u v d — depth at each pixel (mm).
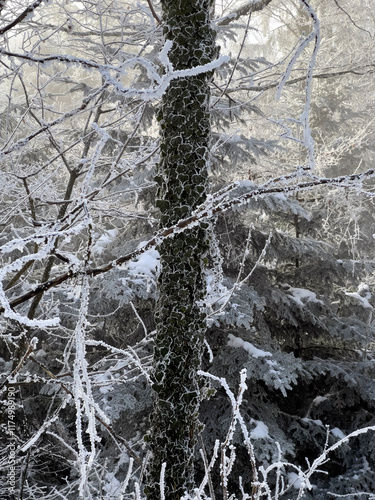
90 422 1180
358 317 9961
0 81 4074
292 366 7012
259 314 8352
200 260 2342
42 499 3943
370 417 8531
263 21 16109
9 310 1071
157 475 2305
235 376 7141
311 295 8742
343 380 8352
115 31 5125
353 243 9398
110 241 8336
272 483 6859
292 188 1560
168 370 2311
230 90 6266
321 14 13898
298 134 9508
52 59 1374
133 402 6145
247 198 1578
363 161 12180
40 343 7566
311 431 8148
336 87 12531
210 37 2352
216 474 7203
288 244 8305
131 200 7148
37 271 6570
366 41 13328
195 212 1576
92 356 7602
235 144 6902
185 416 2309
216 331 7762
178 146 2307
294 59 1432
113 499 3613
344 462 7875
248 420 7102
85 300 1392
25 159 6211
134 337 7645
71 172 4449
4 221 3691
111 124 4078
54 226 1718
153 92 1229
